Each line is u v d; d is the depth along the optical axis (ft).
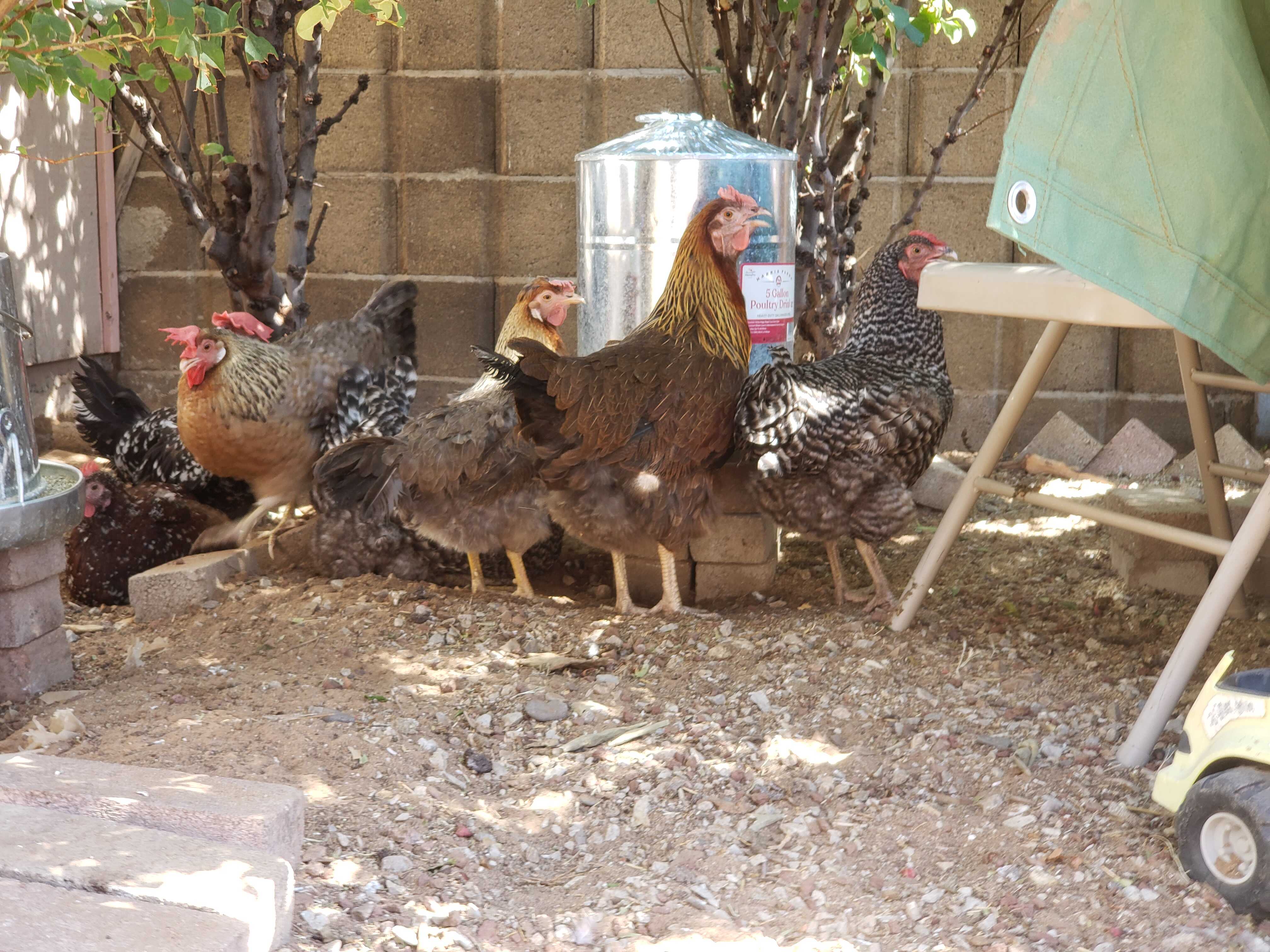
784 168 13.42
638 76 15.94
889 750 12.12
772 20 14.24
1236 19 11.09
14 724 12.27
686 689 12.57
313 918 11.05
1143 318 11.81
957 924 11.21
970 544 14.66
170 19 12.13
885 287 13.41
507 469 13.07
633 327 13.43
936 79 15.89
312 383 13.69
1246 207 11.17
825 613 13.43
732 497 13.69
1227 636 13.30
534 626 13.12
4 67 13.09
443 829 11.56
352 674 12.62
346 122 16.28
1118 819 11.73
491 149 16.25
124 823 11.16
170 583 13.48
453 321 16.47
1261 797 11.20
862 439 13.00
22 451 12.43
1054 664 12.89
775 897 11.32
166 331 13.43
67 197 16.20
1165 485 15.40
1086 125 11.14
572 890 11.34
